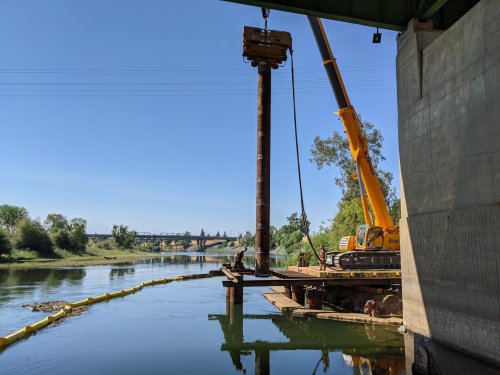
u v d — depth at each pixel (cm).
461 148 1141
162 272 4638
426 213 1316
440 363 1159
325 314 1866
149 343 1423
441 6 1383
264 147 1595
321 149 4831
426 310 1295
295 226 13300
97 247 11944
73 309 2058
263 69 1598
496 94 1008
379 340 1457
